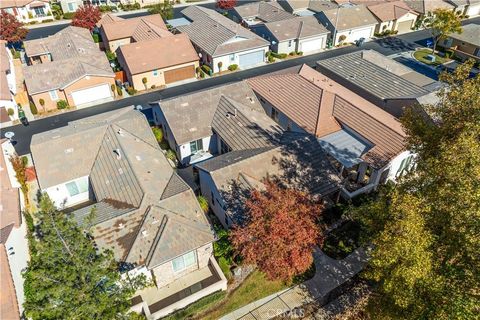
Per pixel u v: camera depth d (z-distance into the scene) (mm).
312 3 80750
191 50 57312
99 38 69125
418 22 77375
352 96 43781
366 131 37594
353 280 28922
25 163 39969
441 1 80000
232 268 28641
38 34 73562
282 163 32781
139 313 26328
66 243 20188
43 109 49375
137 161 32906
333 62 52531
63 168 34281
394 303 22875
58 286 18562
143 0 89062
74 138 35656
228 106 40812
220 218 33125
